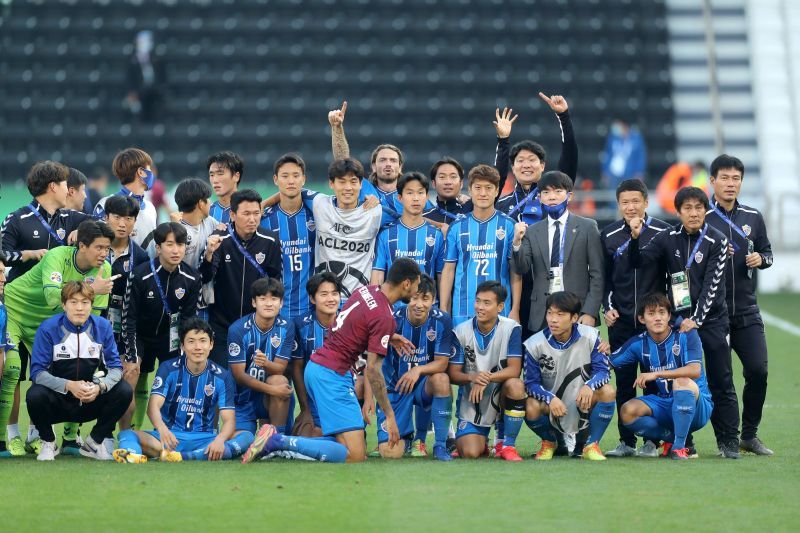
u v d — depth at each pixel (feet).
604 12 249.14
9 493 55.98
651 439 71.05
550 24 245.86
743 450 73.10
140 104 221.87
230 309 74.95
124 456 65.98
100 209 77.10
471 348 71.00
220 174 79.36
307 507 53.06
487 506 53.52
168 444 66.85
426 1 248.52
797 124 235.40
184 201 73.61
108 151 221.46
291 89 233.96
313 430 71.26
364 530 48.83
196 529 48.96
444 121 229.45
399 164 81.82
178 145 223.10
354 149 224.12
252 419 71.82
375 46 241.35
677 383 69.00
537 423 69.26
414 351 71.31
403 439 72.02
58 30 240.53
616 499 55.36
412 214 76.28
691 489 58.03
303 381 72.38
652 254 73.20
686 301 71.26
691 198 70.44
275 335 71.05
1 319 67.31
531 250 74.59
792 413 88.53
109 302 73.05
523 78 235.61
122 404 67.51
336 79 234.58
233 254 74.38
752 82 240.73
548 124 227.81
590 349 69.67
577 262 74.18
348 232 76.28
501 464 66.59
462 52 239.71
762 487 58.75
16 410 70.79
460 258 75.87
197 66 237.25
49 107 227.20
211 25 243.60
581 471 63.67
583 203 189.98
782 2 250.37
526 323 76.59
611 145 201.98
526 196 80.18
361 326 67.10
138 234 77.61
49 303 68.59
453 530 48.88
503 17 247.29
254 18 245.65
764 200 192.85
